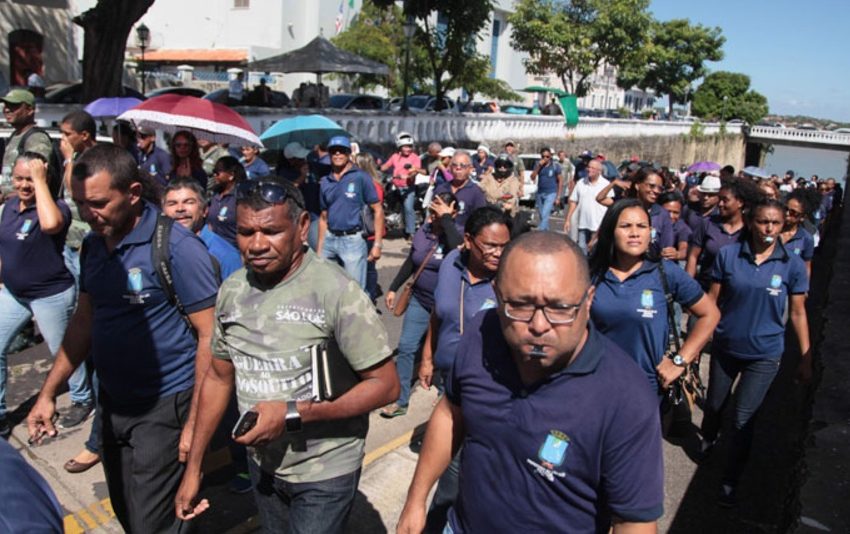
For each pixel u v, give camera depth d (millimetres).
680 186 13438
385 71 19266
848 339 4215
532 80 46219
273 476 2613
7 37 21953
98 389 3045
